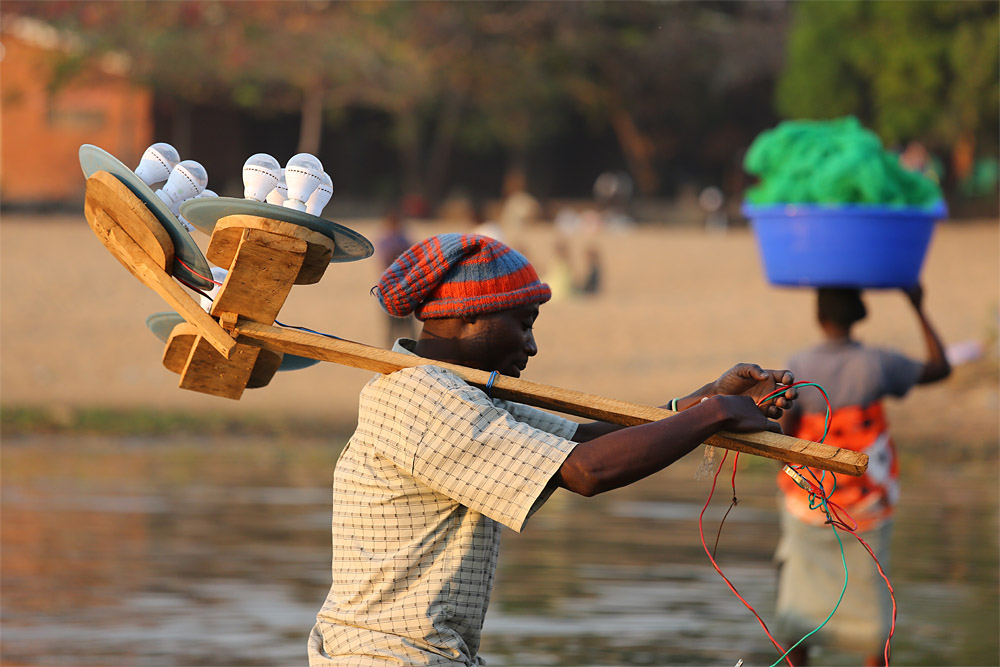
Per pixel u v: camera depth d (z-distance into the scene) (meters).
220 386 10.38
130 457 42.56
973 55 104.69
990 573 25.05
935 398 50.56
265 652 19.28
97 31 129.12
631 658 18.94
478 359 9.22
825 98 115.31
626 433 8.44
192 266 9.70
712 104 164.00
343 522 9.10
